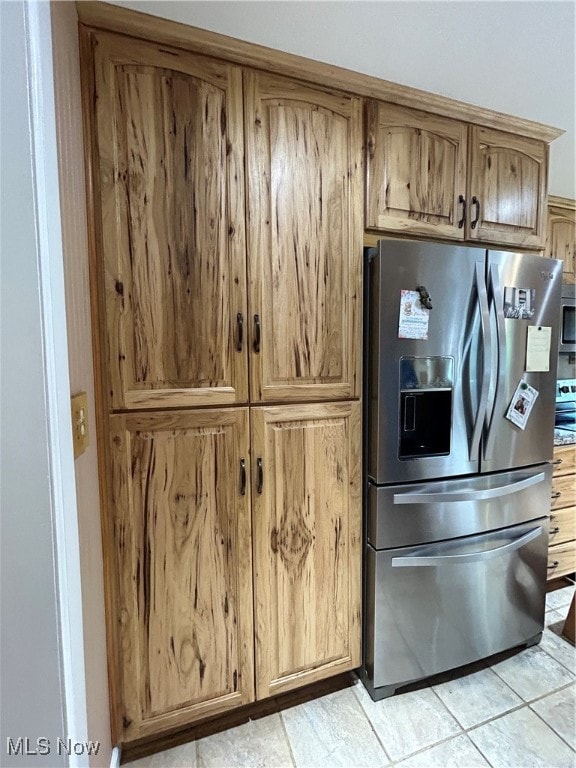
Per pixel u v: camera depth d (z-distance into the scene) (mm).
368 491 1404
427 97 1379
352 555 1408
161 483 1151
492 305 1404
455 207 1485
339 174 1296
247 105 1163
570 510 2018
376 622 1389
